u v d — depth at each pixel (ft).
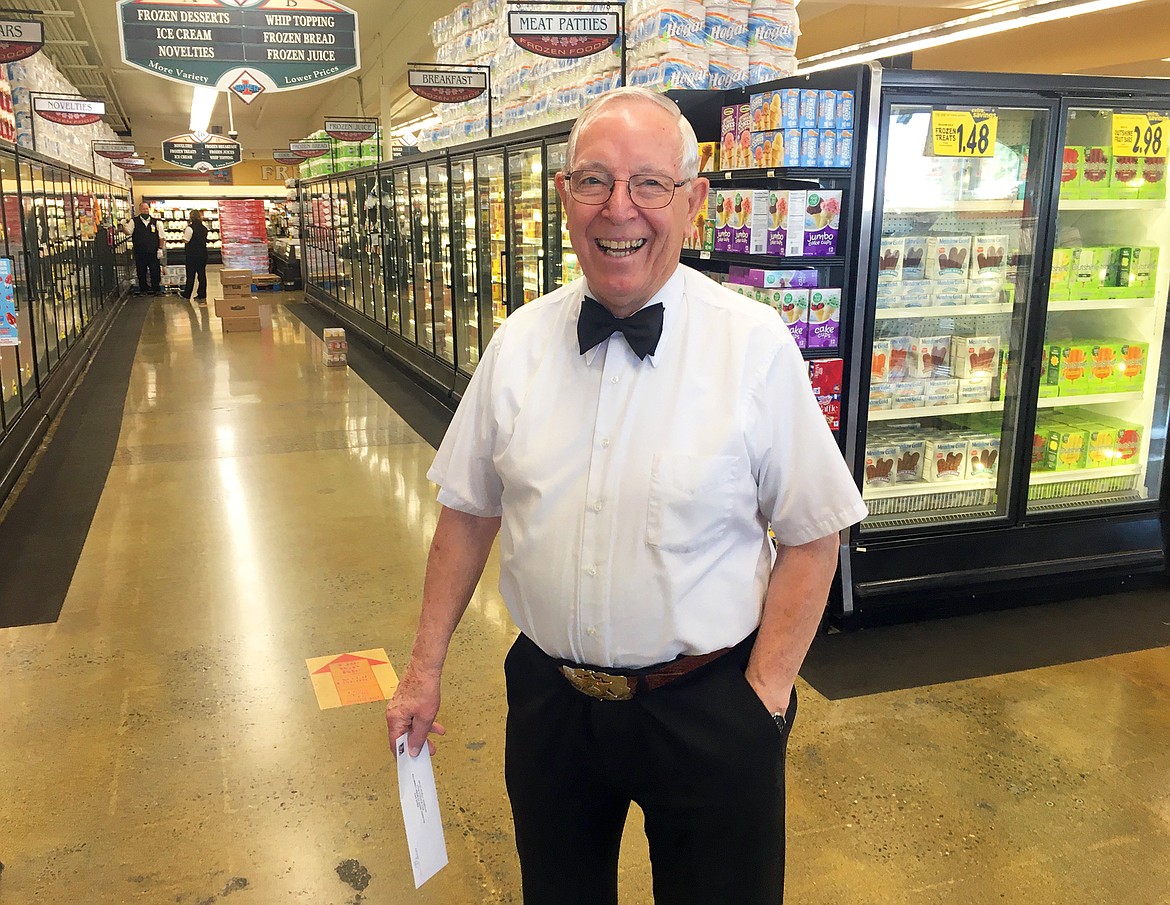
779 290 10.65
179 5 17.58
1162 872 7.47
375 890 7.30
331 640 11.46
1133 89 11.12
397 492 17.35
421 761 5.18
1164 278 12.47
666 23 12.96
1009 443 12.27
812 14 34.65
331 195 46.32
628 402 4.31
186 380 29.14
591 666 4.50
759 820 4.55
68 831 7.90
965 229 12.17
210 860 7.59
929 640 11.50
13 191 20.71
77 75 54.03
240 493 17.29
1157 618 12.17
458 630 11.77
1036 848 7.73
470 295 24.00
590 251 4.17
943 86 10.50
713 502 4.23
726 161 11.82
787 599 4.56
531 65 19.35
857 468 11.39
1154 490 13.12
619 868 7.59
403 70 44.01
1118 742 9.29
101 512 16.24
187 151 52.19
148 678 10.49
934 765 8.87
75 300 32.17
